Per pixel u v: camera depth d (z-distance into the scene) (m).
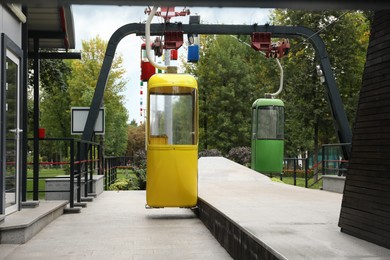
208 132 37.41
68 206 11.86
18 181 8.97
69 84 33.72
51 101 36.59
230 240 6.62
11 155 8.66
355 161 5.46
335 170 14.66
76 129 15.97
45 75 26.56
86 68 33.59
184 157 10.31
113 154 37.22
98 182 15.73
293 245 4.83
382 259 4.26
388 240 4.71
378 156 5.00
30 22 11.84
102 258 6.32
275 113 23.12
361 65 26.88
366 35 27.02
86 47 33.78
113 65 34.00
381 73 5.07
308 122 28.08
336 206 8.55
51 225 9.26
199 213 10.41
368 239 5.07
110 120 34.12
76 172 13.32
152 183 10.32
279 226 6.05
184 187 10.29
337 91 16.52
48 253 6.61
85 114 16.00
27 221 7.62
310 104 27.34
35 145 11.25
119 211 11.58
